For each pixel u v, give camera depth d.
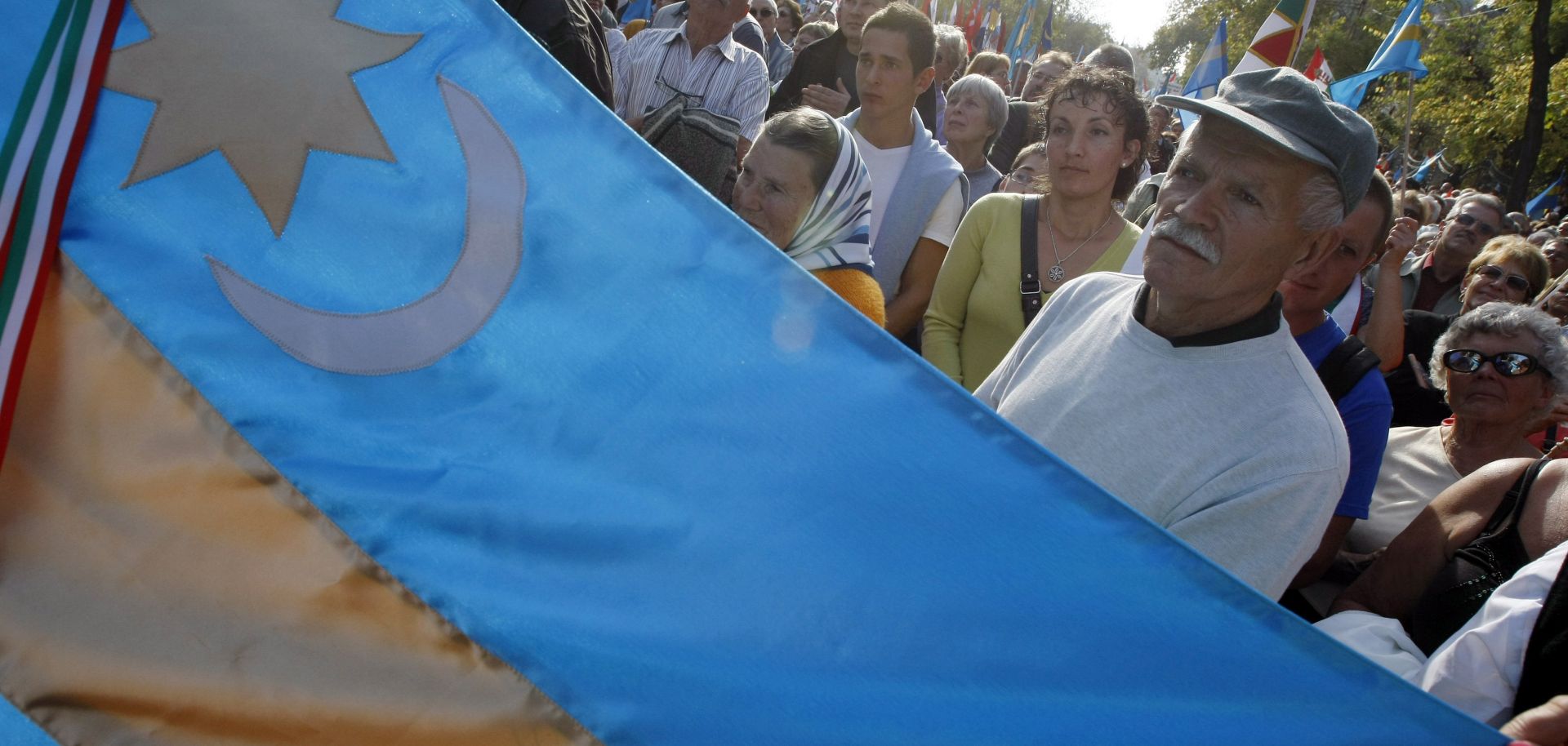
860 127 3.52
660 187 1.36
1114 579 1.30
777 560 1.34
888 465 1.33
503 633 1.37
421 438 1.38
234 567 1.38
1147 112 2.91
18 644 1.37
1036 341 2.08
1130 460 1.75
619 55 4.15
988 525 1.32
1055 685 1.32
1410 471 2.77
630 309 1.36
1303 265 1.78
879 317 2.44
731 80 4.04
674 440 1.35
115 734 1.37
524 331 1.38
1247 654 1.29
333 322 1.39
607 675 1.36
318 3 1.42
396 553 1.38
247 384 1.39
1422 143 27.59
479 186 1.38
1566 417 2.79
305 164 1.41
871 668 1.33
